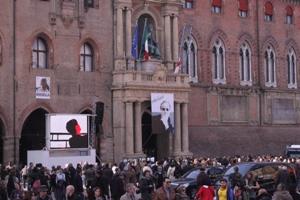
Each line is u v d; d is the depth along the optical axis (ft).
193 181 120.26
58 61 188.55
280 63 254.47
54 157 167.32
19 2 181.68
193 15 226.38
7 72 178.70
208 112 228.43
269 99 248.32
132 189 79.05
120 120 195.11
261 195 72.49
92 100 194.70
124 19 201.05
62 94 188.85
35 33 184.55
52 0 187.93
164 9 210.38
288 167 118.21
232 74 238.48
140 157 193.16
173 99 202.69
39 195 77.15
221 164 168.14
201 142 224.74
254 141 241.55
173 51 211.41
